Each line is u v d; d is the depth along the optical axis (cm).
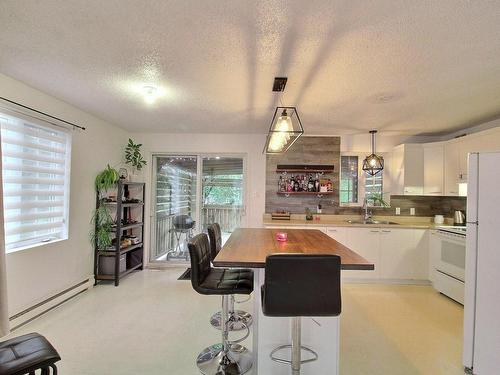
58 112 300
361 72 221
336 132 438
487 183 195
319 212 463
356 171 475
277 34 171
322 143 463
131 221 428
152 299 328
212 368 201
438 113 329
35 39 182
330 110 321
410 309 314
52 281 299
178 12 152
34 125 274
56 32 174
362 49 187
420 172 426
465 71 218
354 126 395
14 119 254
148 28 168
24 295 264
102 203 377
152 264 472
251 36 174
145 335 247
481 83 241
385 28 163
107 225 376
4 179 250
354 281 408
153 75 234
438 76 228
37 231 287
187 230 482
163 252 484
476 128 385
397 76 228
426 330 265
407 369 206
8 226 257
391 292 368
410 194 427
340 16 153
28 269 268
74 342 235
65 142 318
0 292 202
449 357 221
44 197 295
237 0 142
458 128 400
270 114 345
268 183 466
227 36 175
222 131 449
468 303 202
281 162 466
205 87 258
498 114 331
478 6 143
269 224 416
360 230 404
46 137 291
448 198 449
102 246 376
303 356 188
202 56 200
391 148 457
